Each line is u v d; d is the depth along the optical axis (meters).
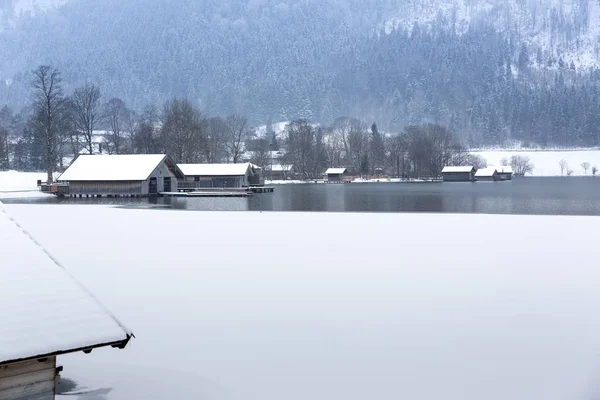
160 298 13.57
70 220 33.31
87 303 5.97
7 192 68.88
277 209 45.97
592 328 11.20
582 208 45.50
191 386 8.43
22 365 5.80
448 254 19.95
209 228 28.66
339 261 18.56
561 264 17.95
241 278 15.89
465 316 12.05
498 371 9.05
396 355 9.74
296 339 10.53
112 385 8.45
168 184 67.81
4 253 6.48
